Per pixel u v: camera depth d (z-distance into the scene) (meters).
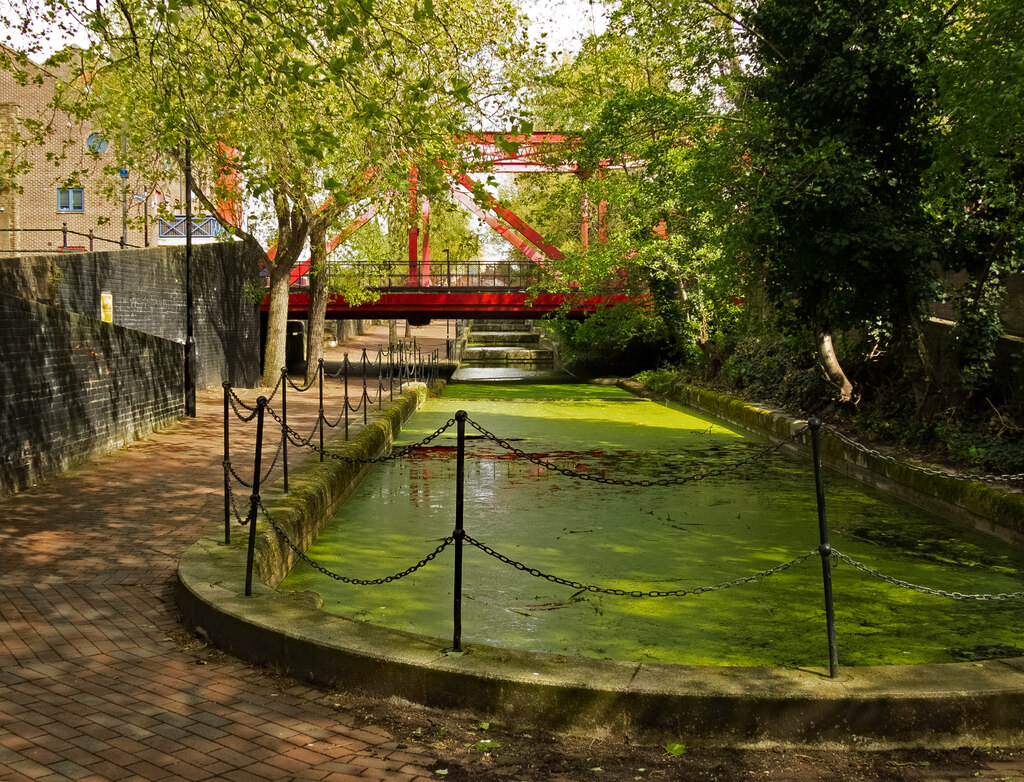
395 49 10.04
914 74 12.11
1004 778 3.89
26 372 9.56
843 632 6.70
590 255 25.41
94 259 16.75
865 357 15.67
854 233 12.57
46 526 7.76
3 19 11.43
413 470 13.59
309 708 4.38
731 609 7.20
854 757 4.07
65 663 4.81
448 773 3.77
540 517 10.49
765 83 14.36
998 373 12.47
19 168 16.06
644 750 4.09
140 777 3.60
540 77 14.30
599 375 34.34
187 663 4.90
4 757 3.72
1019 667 4.52
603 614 6.96
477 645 4.73
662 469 13.84
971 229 12.20
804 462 14.62
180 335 20.61
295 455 11.54
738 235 14.49
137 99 15.06
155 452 12.00
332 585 7.50
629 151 17.80
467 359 43.91
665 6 15.97
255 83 8.36
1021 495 9.49
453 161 9.47
